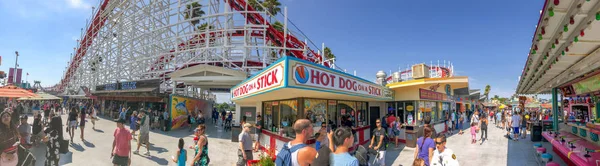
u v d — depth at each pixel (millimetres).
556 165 5852
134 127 12734
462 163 8281
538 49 4727
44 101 39406
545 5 3070
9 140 5215
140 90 18938
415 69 14523
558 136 8242
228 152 10336
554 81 8930
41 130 9398
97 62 35000
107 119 22609
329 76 6816
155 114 18781
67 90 48781
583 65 5418
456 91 19344
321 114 8922
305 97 8148
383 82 13773
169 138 13297
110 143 11172
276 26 35750
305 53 23359
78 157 8648
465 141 12531
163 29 23922
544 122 14203
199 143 5883
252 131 11664
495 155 9273
